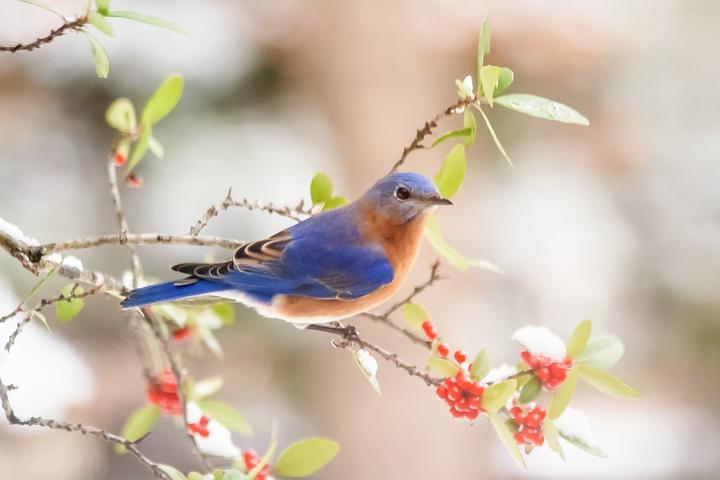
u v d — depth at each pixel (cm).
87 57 1409
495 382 569
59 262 571
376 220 640
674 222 1825
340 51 1467
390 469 1519
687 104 1786
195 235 607
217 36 1441
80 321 1647
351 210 649
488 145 1583
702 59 1744
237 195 1502
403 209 636
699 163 1809
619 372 1884
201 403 704
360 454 1528
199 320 741
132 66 1430
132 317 700
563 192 1739
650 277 1820
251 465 624
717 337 1834
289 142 1546
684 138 1811
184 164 1497
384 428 1517
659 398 1903
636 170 1759
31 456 1328
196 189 1505
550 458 1777
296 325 654
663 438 1853
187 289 612
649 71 1719
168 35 1421
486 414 536
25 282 1342
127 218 1524
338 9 1453
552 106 518
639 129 1731
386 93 1477
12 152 1527
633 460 1797
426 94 1486
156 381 702
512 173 1655
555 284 1738
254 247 640
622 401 1925
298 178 1525
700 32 1741
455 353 573
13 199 1527
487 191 1658
